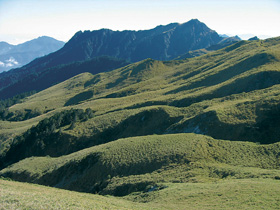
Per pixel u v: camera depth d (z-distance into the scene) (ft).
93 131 346.74
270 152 156.25
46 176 238.48
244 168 138.92
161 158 179.22
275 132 197.26
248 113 226.99
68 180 216.33
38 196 84.12
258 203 83.30
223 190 103.40
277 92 250.57
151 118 316.81
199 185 120.57
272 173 121.19
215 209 84.38
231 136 209.46
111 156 205.16
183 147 184.55
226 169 140.15
